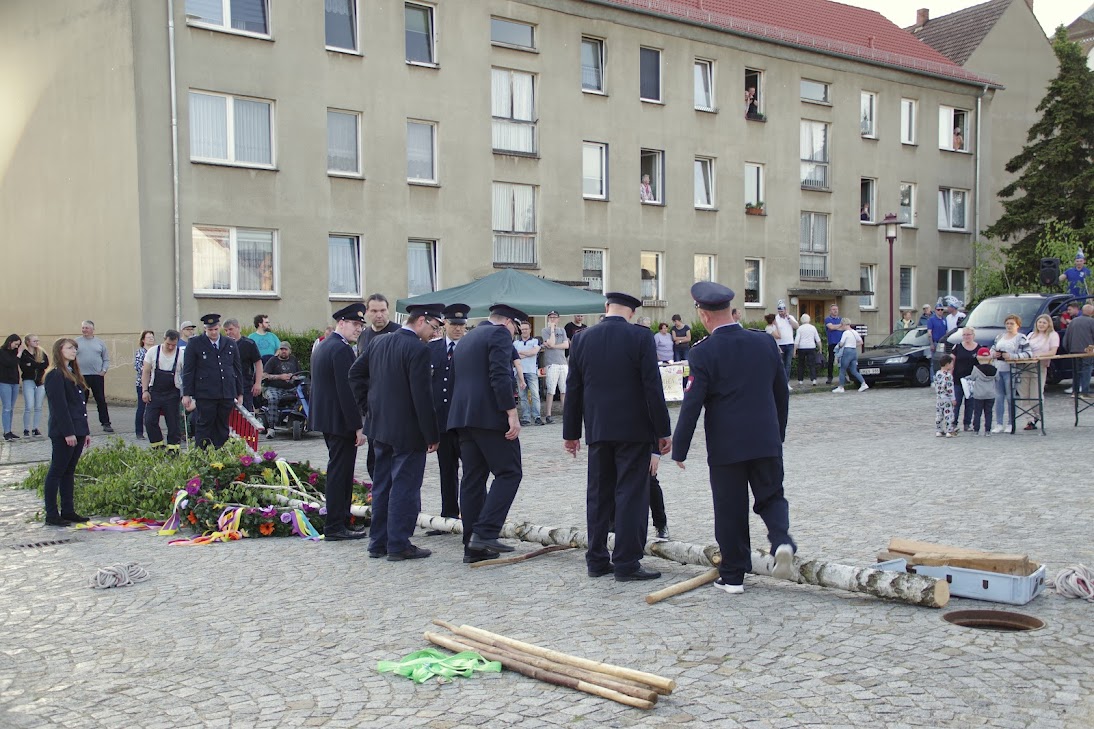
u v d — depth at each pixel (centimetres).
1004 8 4141
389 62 2542
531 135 2823
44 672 533
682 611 616
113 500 1037
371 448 925
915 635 552
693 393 648
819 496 1013
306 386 1711
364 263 2517
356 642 575
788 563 611
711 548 706
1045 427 1628
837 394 2452
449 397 913
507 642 545
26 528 962
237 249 2338
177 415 1485
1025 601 597
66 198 2416
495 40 2758
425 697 480
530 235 2827
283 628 607
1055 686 470
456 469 923
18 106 2533
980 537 794
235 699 485
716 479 655
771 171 3334
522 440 1634
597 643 557
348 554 827
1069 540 774
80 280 2397
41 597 694
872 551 753
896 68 3609
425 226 2614
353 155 2520
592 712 454
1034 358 1502
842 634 558
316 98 2431
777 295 3359
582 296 2041
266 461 1033
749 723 437
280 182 2383
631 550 698
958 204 3897
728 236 3234
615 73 2962
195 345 1267
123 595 696
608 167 2966
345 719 455
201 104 2289
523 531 812
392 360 798
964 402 1606
